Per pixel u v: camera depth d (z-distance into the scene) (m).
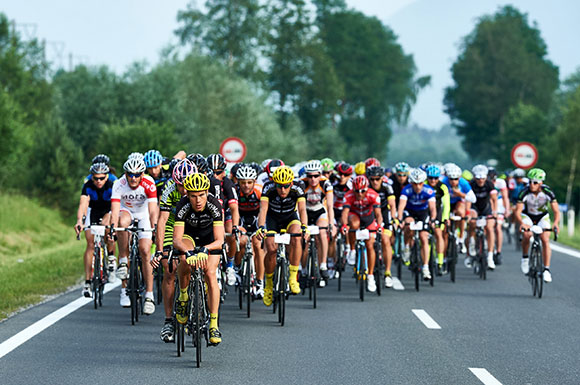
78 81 124.31
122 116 114.94
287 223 30.34
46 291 34.72
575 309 31.64
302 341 24.62
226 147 60.59
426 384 19.41
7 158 77.75
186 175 22.27
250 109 161.88
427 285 39.34
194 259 20.73
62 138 81.94
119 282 38.72
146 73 124.94
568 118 155.88
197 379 19.62
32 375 19.81
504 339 25.30
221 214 22.27
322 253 35.00
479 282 40.66
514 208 61.91
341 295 35.72
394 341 24.75
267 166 29.50
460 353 23.05
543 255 34.94
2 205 69.12
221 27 191.00
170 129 84.81
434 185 38.75
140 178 29.00
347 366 21.22
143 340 24.45
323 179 34.91
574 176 154.50
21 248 59.00
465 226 47.88
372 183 36.72
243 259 30.38
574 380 20.05
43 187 80.00
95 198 31.81
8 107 77.44
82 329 26.08
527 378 20.17
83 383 19.11
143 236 27.83
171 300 23.41
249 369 20.77
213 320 22.33
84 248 55.50
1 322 27.08
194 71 156.88
